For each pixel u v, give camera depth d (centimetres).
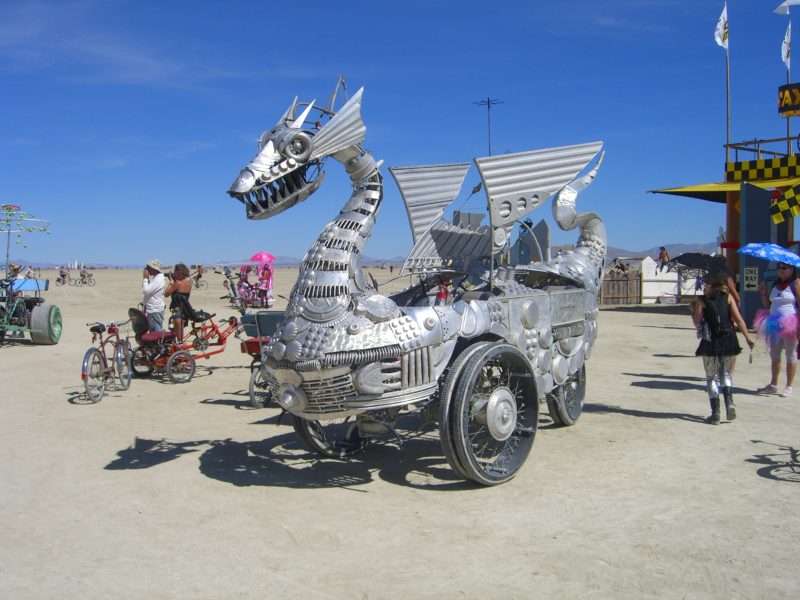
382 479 552
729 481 530
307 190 499
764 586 358
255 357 837
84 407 837
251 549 416
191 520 466
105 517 473
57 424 748
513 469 539
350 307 486
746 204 1581
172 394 923
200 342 1072
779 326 836
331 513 475
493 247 562
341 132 506
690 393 876
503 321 560
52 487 539
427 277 658
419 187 602
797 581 364
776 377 859
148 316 1126
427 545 417
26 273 1552
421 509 480
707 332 707
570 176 586
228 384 1000
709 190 1809
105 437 694
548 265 671
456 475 558
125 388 951
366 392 469
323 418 489
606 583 364
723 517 456
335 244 504
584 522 451
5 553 414
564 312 648
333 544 421
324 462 603
